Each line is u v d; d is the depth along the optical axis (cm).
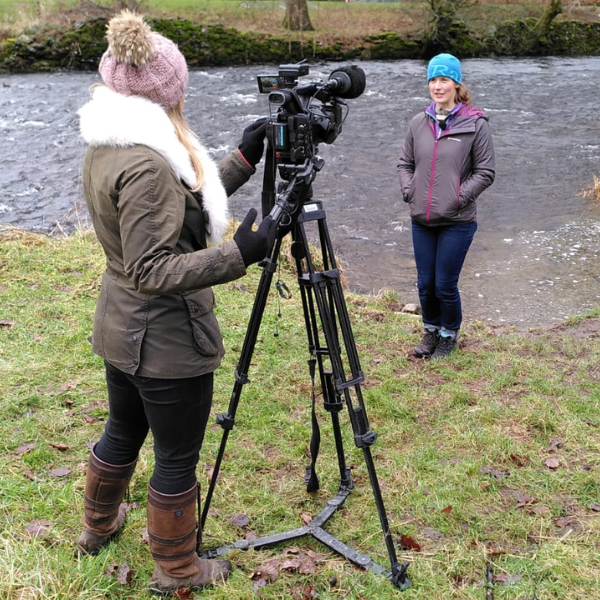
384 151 1226
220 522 302
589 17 2497
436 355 470
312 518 306
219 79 1833
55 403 389
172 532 244
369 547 289
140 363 223
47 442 352
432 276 464
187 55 2020
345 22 2284
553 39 2359
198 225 228
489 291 646
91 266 595
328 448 361
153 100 218
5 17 1986
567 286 652
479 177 438
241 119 1422
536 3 2422
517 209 922
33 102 1562
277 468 345
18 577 249
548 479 331
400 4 2289
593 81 1858
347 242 818
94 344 236
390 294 614
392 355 475
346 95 250
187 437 236
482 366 455
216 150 1216
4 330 472
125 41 209
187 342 225
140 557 277
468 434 371
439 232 456
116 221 217
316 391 419
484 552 281
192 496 245
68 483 320
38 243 639
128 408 248
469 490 323
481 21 2303
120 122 207
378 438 371
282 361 454
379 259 762
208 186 226
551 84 1819
